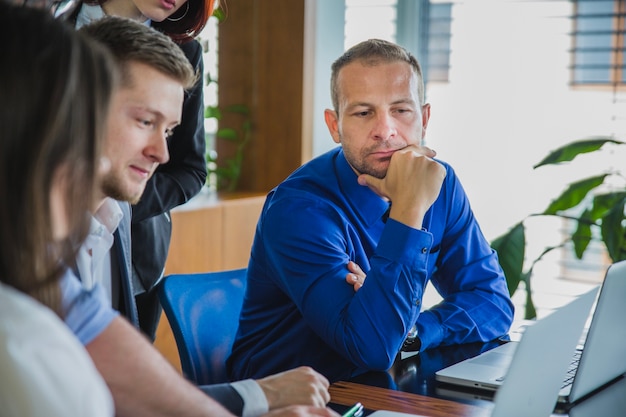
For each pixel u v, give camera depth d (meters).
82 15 1.91
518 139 3.68
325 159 1.83
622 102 3.45
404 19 3.84
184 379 1.09
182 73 1.39
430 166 1.64
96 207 1.37
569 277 3.62
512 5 3.64
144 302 2.18
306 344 1.68
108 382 1.01
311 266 1.64
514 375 1.08
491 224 3.76
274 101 3.58
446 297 1.98
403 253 1.59
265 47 3.56
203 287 1.86
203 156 2.27
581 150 2.96
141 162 1.37
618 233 2.81
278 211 1.69
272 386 1.26
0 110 0.76
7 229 0.77
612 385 1.50
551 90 3.59
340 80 1.75
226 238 3.22
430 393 1.42
